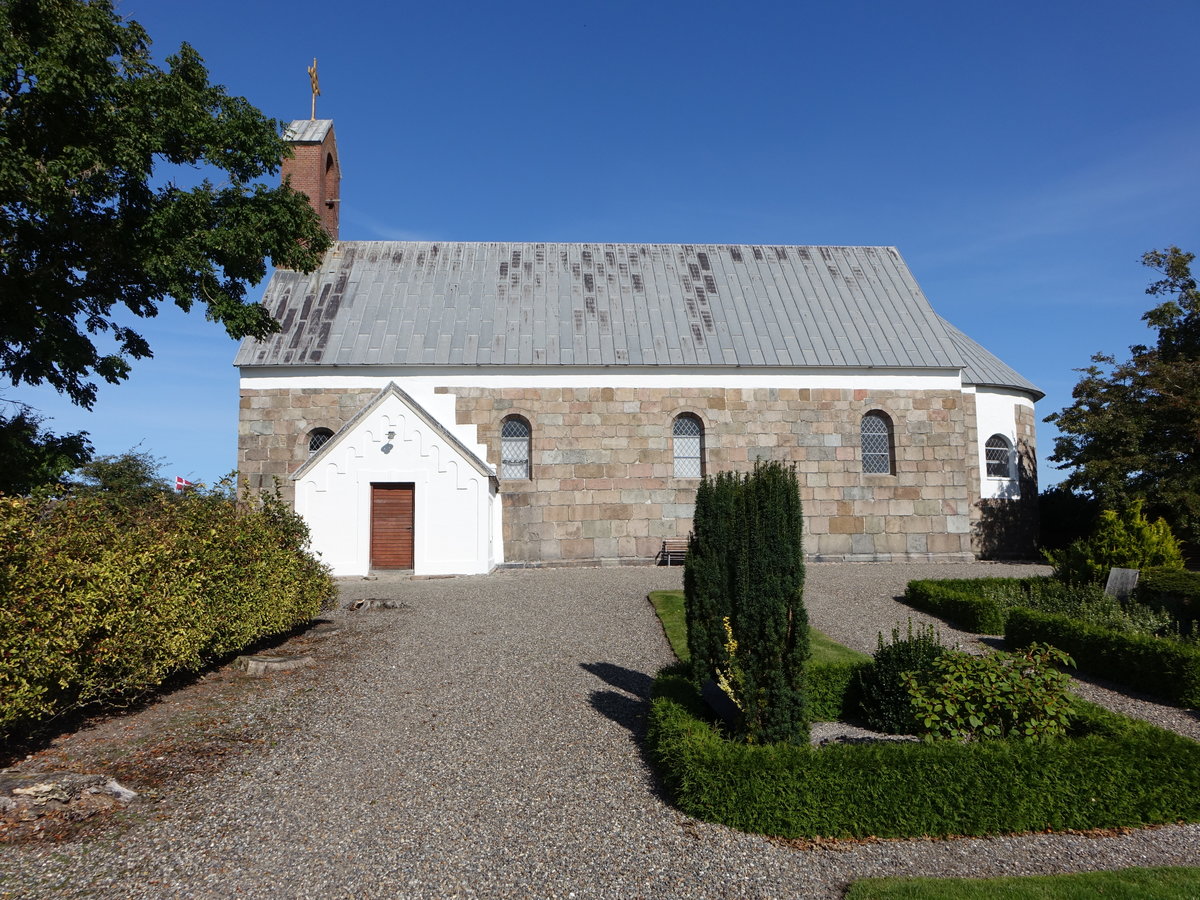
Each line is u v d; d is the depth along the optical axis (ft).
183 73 59.06
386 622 44.86
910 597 50.14
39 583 23.86
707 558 27.71
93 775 21.01
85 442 64.39
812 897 16.56
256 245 59.00
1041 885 16.66
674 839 18.88
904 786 19.43
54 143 53.78
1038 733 21.66
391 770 23.03
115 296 62.44
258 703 29.50
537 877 17.07
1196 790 19.93
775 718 21.95
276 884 16.62
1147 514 73.15
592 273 84.69
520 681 32.40
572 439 73.67
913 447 76.79
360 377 73.10
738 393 75.36
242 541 36.96
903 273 88.94
